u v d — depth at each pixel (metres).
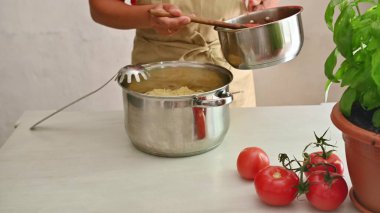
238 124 1.32
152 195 1.02
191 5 1.56
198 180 1.07
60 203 1.00
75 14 2.27
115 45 2.34
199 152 1.17
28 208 0.99
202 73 1.28
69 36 2.31
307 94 2.43
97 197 1.02
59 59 2.36
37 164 1.15
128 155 1.18
